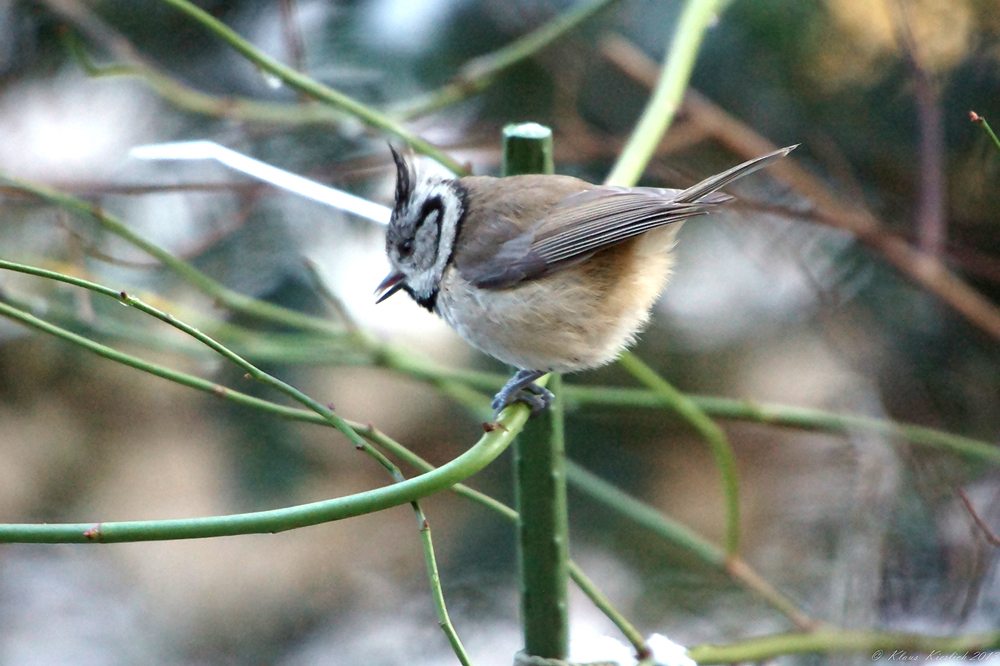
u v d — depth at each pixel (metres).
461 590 9.14
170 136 9.18
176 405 9.88
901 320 9.13
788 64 9.43
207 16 7.64
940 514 7.74
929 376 8.88
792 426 8.53
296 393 5.29
